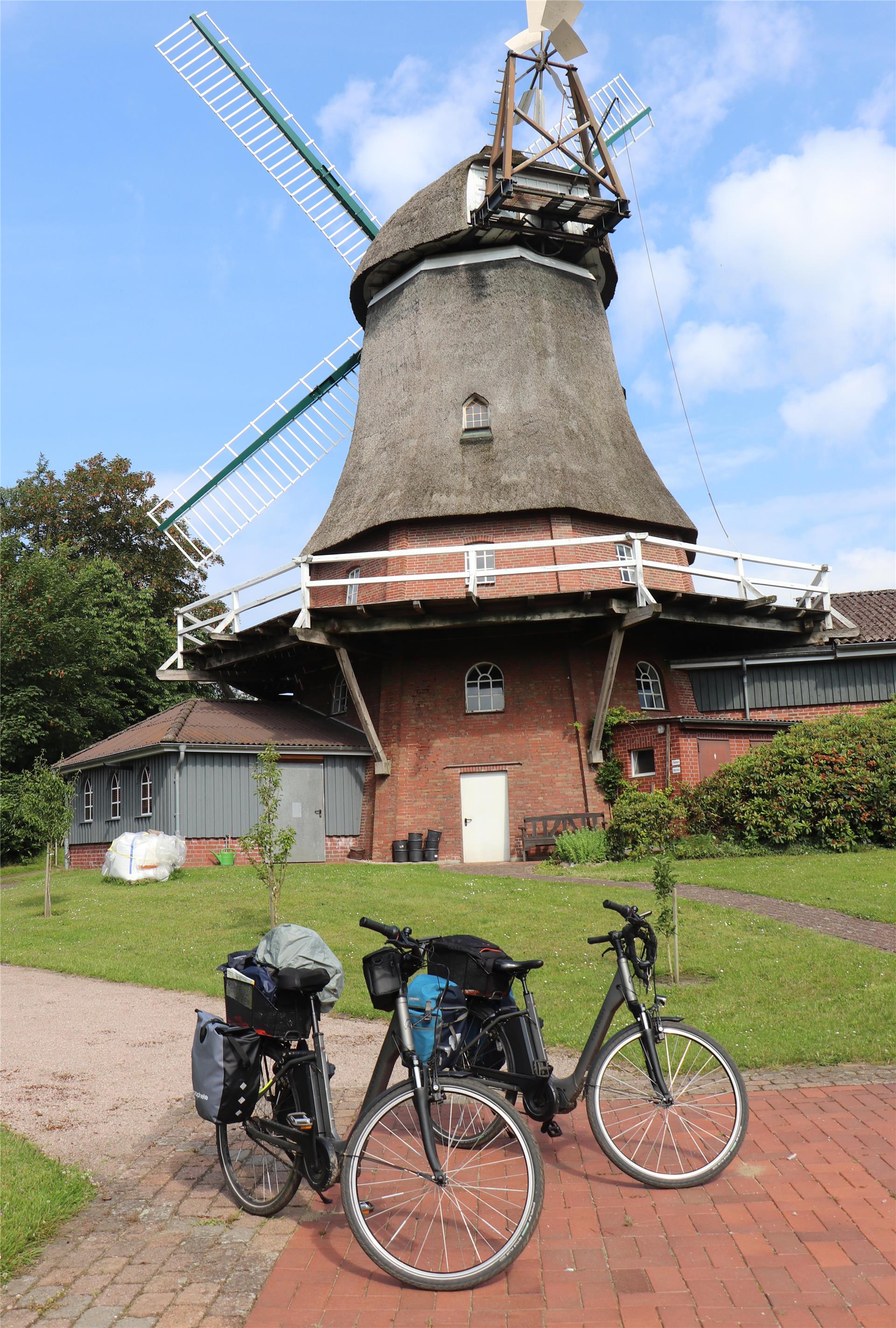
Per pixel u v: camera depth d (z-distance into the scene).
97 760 24.11
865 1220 4.57
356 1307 4.03
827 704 23.66
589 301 26.41
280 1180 5.31
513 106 23.59
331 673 26.36
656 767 21.08
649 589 20.17
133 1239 4.70
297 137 31.12
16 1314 4.00
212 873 19.69
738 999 9.01
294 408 30.97
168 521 30.39
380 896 15.57
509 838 22.12
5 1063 7.81
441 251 25.53
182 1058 7.90
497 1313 3.94
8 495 41.75
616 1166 5.15
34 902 17.48
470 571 20.03
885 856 17.16
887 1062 7.13
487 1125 4.69
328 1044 8.20
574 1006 8.95
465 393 24.30
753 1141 5.64
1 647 31.97
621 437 25.09
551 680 22.73
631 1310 3.90
